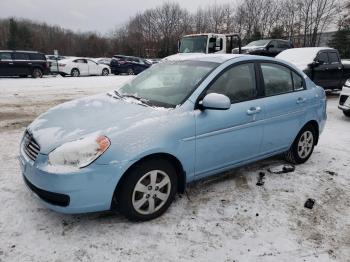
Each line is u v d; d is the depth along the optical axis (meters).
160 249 2.89
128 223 3.22
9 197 3.60
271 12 51.97
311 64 11.01
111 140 2.94
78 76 23.11
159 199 3.31
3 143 5.47
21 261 2.67
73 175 2.80
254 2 53.09
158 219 3.31
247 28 54.28
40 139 3.08
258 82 4.14
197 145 3.46
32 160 3.06
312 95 4.84
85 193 2.87
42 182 2.89
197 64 4.04
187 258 2.80
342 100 8.07
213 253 2.87
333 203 3.80
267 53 16.69
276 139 4.36
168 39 65.69
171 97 3.61
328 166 4.91
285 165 4.78
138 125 3.11
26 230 3.05
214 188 4.01
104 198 2.95
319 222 3.40
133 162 2.99
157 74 4.23
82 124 3.19
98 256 2.77
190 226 3.23
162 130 3.18
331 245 3.05
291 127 4.54
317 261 2.84
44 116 3.61
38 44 69.44
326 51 11.80
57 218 3.25
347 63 12.59
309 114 4.77
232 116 3.74
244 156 4.04
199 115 3.48
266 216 3.46
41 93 12.02
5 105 9.19
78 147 2.86
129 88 4.24
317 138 5.11
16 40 67.56
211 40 12.63
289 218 3.45
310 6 45.44
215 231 3.17
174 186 3.41
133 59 26.69
